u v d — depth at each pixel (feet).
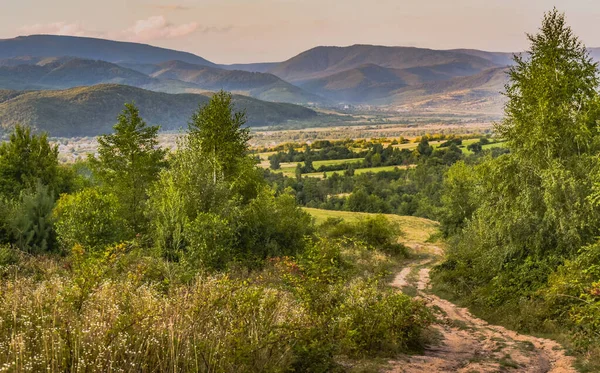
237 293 23.11
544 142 58.59
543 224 57.36
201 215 58.65
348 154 546.67
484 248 70.59
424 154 514.27
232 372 18.17
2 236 54.29
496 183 63.87
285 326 22.06
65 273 38.55
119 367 15.85
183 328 19.22
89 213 56.85
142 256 53.01
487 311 58.44
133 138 115.24
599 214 52.90
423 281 95.71
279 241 83.46
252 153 117.50
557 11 59.82
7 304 19.86
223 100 108.78
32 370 14.98
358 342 29.04
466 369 27.89
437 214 148.05
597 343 33.73
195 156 79.20
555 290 45.62
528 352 34.88
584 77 58.70
